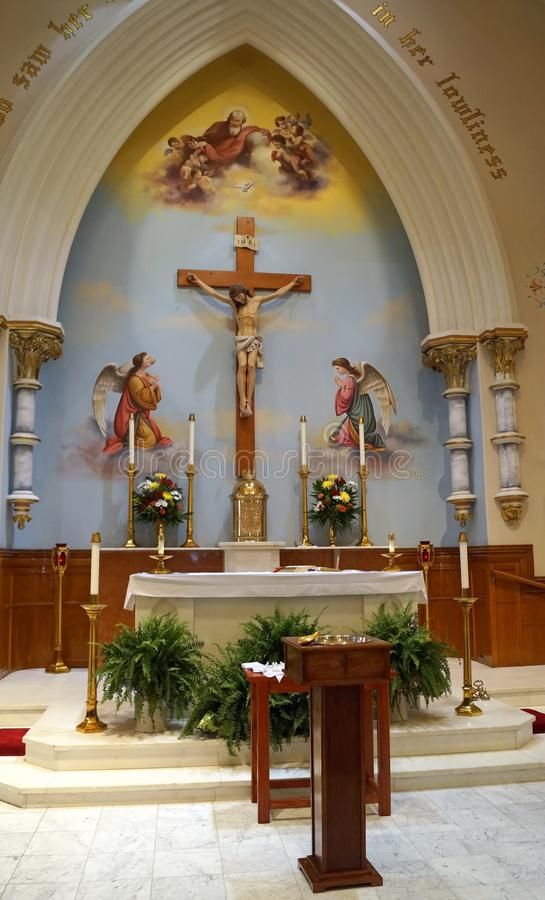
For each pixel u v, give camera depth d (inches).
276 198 368.2
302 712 189.8
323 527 344.8
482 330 338.3
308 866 141.2
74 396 337.7
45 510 327.9
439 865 145.3
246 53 373.7
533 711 249.4
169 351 348.5
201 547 313.1
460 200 344.5
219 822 168.2
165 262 354.9
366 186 372.8
